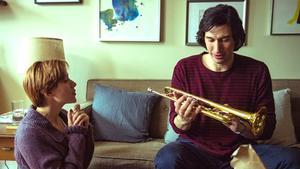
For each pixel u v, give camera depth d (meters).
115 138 2.09
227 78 1.52
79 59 2.62
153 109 2.26
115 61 2.57
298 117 2.10
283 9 2.29
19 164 1.20
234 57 1.57
